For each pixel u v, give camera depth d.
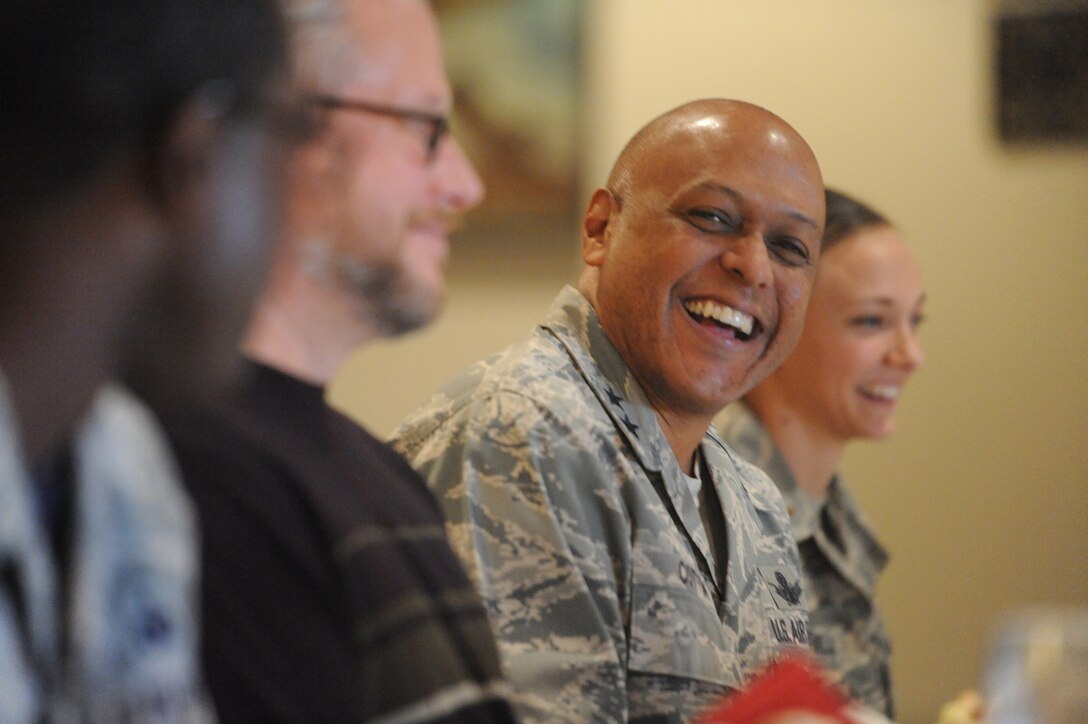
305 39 1.97
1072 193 7.35
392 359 7.97
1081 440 7.28
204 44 1.29
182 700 1.46
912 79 7.57
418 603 1.96
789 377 4.76
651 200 3.37
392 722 1.88
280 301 2.04
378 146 2.04
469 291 7.84
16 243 1.24
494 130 7.79
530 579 2.91
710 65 7.76
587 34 7.77
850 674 4.67
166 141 1.29
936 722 7.35
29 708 1.29
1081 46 7.32
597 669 2.86
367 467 2.14
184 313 1.35
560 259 7.71
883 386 4.79
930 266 7.52
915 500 7.49
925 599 7.45
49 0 1.22
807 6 7.67
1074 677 1.93
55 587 1.40
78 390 1.31
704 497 3.48
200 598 1.78
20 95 1.22
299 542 1.86
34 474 1.39
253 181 1.36
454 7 7.84
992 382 7.42
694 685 3.03
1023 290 7.40
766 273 3.31
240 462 1.86
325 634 1.84
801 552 4.70
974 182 7.48
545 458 3.01
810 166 3.46
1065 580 7.25
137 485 1.50
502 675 2.12
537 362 3.22
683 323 3.33
